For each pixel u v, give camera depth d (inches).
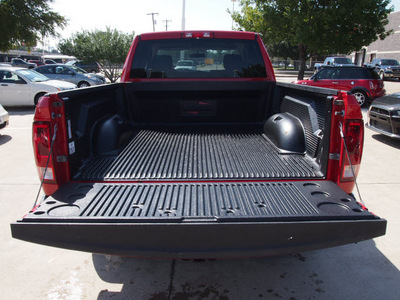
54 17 837.2
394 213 171.0
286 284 119.0
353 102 102.0
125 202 92.8
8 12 764.6
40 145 102.8
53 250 140.4
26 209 174.6
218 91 167.0
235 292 115.0
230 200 94.1
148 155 129.1
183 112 172.4
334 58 1228.5
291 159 123.4
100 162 120.9
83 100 122.7
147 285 118.6
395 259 133.3
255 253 83.7
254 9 730.8
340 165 105.7
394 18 1472.7
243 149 136.0
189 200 94.3
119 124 142.3
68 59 2185.0
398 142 317.1
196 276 123.6
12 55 2549.2
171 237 82.3
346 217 85.0
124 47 889.5
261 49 167.5
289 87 144.0
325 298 111.6
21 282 119.7
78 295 113.3
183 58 167.9
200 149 136.6
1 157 264.4
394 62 1190.3
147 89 165.0
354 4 609.9
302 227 82.9
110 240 82.8
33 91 497.4
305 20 629.6
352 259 133.7
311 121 120.8
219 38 164.7
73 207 89.8
